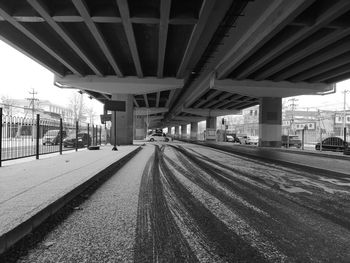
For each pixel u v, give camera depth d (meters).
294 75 27.80
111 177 9.48
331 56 19.61
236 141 52.44
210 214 5.49
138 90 31.02
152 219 5.10
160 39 17.12
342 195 7.29
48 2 14.09
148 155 18.30
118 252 3.71
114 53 22.78
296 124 67.56
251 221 5.12
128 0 13.82
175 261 3.49
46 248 3.78
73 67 25.44
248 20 17.31
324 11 13.55
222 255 3.69
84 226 4.66
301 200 6.71
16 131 12.76
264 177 9.97
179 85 29.56
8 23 17.89
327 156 18.80
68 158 13.26
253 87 29.17
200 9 13.81
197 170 11.51
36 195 5.62
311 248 3.97
